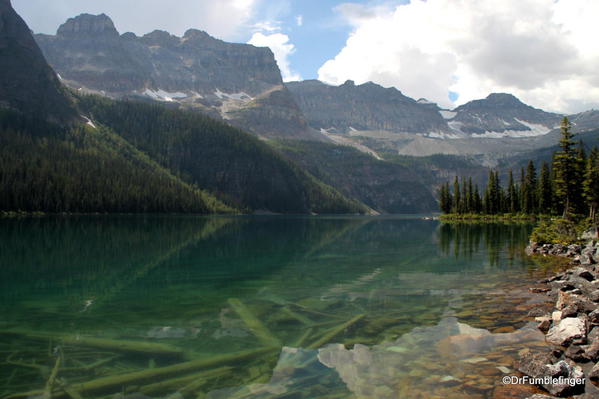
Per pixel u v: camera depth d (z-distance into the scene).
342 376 7.98
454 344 9.83
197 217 147.12
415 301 14.90
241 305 14.53
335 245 42.66
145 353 9.42
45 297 16.03
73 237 48.16
